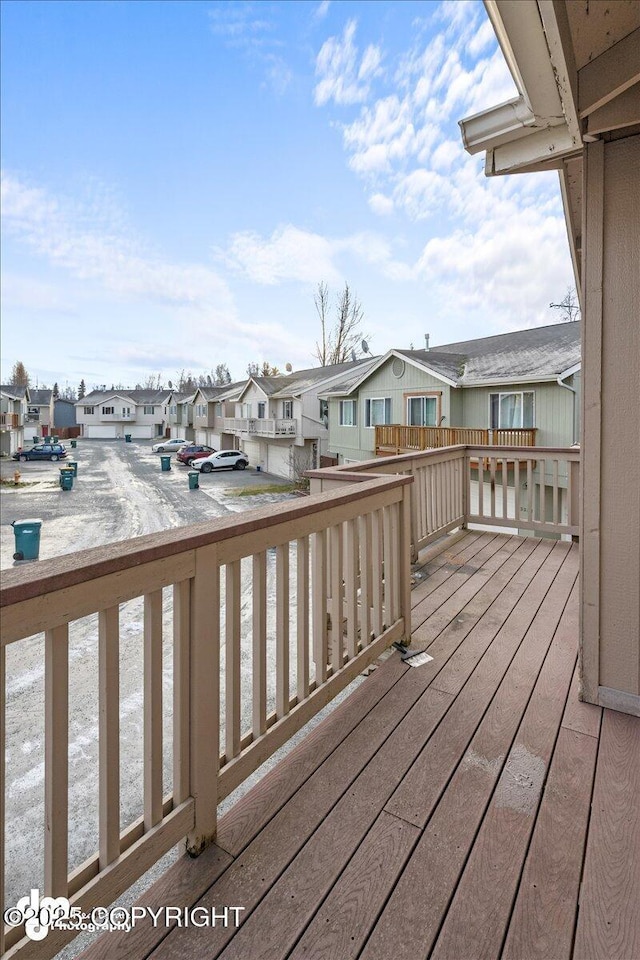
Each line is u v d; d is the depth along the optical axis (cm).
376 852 137
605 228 193
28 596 92
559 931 115
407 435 1377
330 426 1923
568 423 1135
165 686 406
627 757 175
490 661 245
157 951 111
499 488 1116
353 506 209
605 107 179
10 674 487
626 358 192
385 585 250
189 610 130
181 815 130
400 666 240
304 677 181
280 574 167
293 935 114
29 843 261
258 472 2652
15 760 344
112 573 109
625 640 200
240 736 152
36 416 4794
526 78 152
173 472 2633
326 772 169
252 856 135
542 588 350
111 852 112
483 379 1242
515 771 168
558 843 139
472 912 119
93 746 359
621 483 196
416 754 177
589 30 155
